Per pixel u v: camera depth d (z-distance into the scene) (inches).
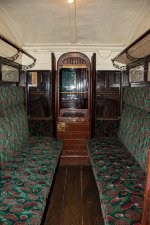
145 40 100.6
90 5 104.1
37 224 63.5
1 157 99.8
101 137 153.3
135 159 108.5
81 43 153.8
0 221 61.9
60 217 98.7
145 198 43.7
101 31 135.2
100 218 98.3
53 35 141.6
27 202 72.1
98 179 90.4
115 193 77.4
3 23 117.6
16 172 94.5
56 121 159.6
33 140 143.9
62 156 162.1
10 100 119.2
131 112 127.3
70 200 112.5
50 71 156.9
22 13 112.3
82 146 161.6
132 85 146.4
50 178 92.7
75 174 143.9
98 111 160.6
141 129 104.9
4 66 128.2
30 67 160.2
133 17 115.7
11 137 113.6
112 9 108.1
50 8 107.2
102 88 158.7
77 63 156.5
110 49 160.1
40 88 158.7
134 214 65.3
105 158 112.7
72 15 114.7
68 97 164.1
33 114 160.6
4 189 79.7
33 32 137.3
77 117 159.5
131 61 139.3
